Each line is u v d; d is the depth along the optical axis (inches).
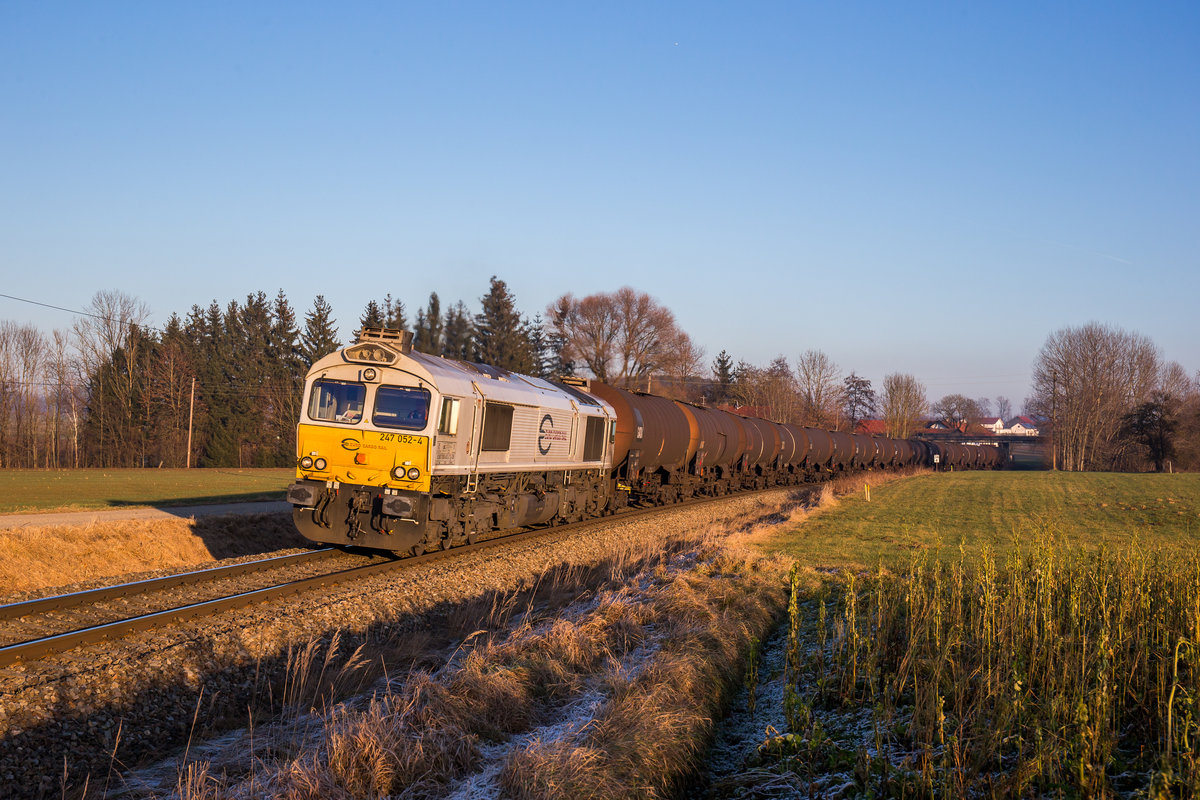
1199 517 916.6
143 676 289.3
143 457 2456.9
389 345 547.2
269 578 469.1
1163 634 302.0
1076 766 200.2
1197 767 192.4
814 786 224.4
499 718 265.9
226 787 222.4
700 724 267.3
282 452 2672.2
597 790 203.6
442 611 457.7
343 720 246.8
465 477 579.2
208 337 2930.6
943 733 231.9
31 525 581.9
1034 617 291.7
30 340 2397.9
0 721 239.8
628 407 920.9
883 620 333.4
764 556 602.2
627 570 610.2
